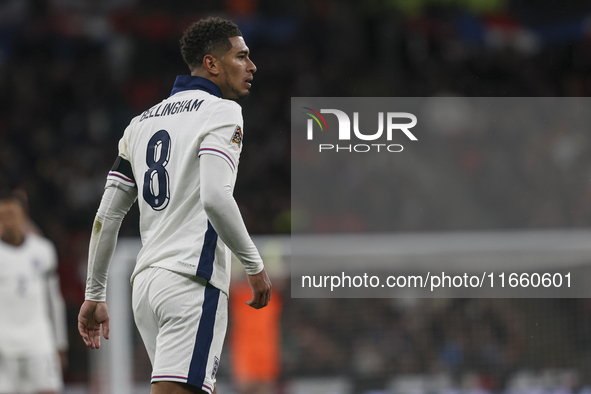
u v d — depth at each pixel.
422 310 23.52
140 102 43.16
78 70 43.72
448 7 45.09
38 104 42.03
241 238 8.26
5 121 41.00
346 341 23.27
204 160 8.30
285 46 45.06
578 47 45.19
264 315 22.73
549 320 23.33
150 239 8.84
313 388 22.81
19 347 18.47
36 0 44.94
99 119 41.59
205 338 8.44
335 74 43.09
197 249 8.55
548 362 23.19
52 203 36.25
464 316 23.45
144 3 45.53
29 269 18.91
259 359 22.47
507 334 23.36
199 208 8.66
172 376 8.23
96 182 37.19
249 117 40.59
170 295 8.47
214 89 9.15
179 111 8.95
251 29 44.31
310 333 23.09
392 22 44.59
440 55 44.66
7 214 18.75
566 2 46.84
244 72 9.34
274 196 36.66
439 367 23.20
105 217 9.34
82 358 25.95
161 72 45.38
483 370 23.19
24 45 44.38
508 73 43.53
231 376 22.28
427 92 41.62
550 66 44.69
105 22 46.06
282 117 41.22
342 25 45.19
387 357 23.23
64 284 30.70
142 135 9.19
